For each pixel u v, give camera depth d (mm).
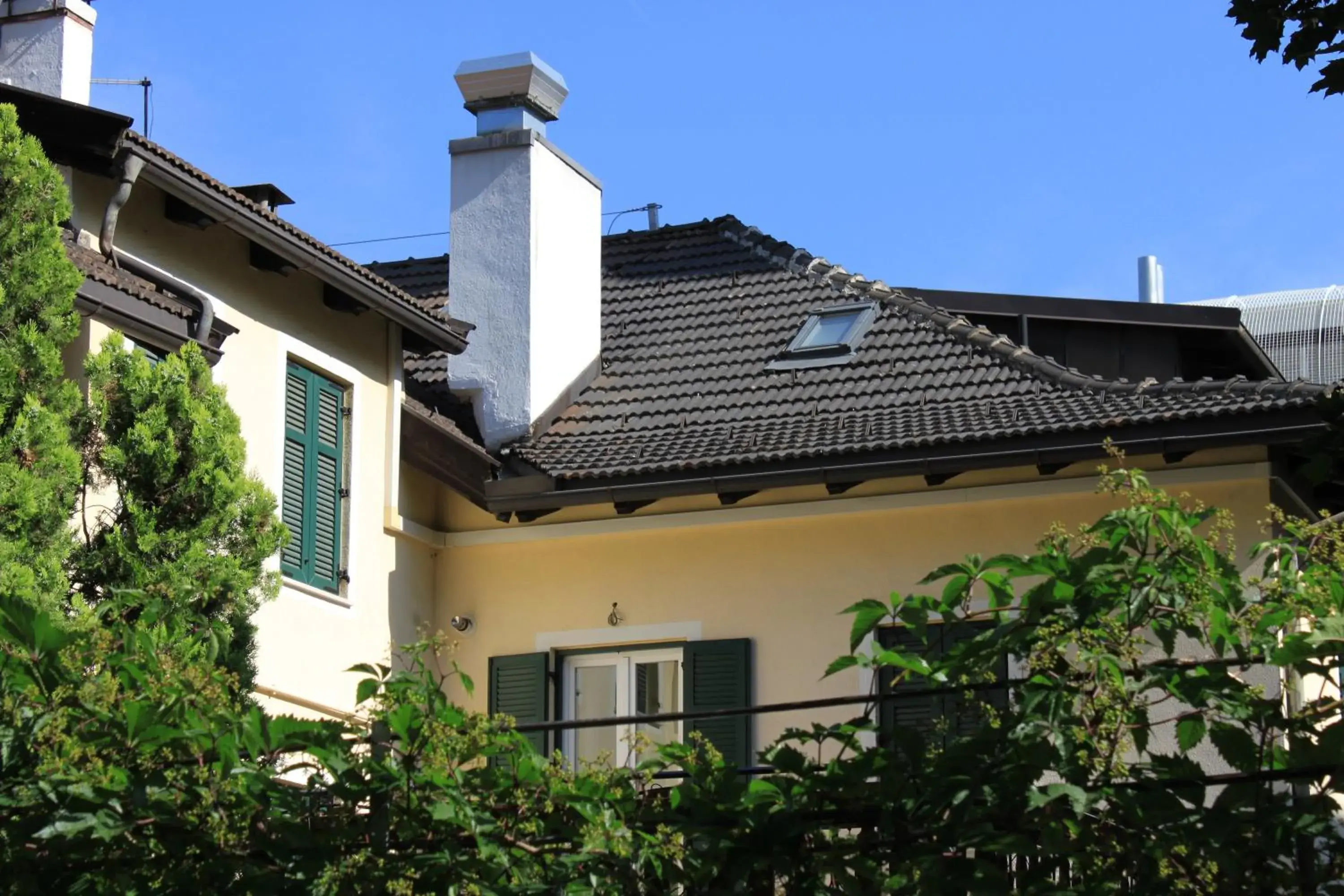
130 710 5629
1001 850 5387
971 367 14352
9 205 9008
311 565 12758
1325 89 7688
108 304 9984
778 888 5863
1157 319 16406
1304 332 21688
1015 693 5609
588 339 15508
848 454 13047
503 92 15516
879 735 5875
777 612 13523
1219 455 12641
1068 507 12898
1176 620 5504
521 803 5664
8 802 5664
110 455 9078
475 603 14375
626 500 13641
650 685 13969
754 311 15969
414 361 15555
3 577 8055
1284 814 5309
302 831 5578
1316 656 5371
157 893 5727
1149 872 5332
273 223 11906
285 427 12570
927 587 13109
